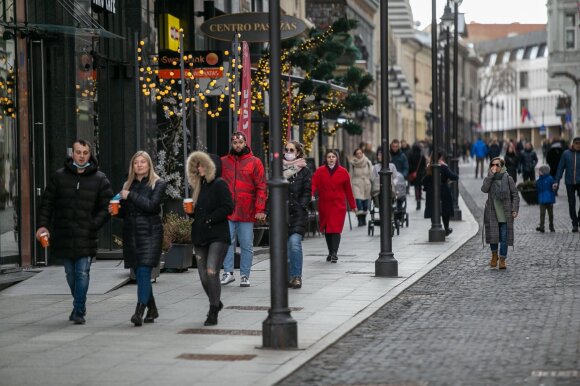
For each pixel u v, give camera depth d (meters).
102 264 41.12
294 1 98.12
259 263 43.88
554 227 62.34
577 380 20.86
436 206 54.22
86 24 41.44
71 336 26.38
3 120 38.38
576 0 160.00
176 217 41.16
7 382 21.11
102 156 46.00
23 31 39.53
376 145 155.88
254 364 22.69
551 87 170.62
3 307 31.64
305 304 31.70
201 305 31.55
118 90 47.31
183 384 20.81
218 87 45.81
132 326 27.91
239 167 35.84
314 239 57.53
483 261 44.88
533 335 26.19
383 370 22.25
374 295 33.69
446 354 23.92
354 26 62.78
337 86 62.12
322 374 21.98
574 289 35.12
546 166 59.19
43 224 28.27
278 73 24.77
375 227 66.81
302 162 36.00
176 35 53.62
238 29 47.25
